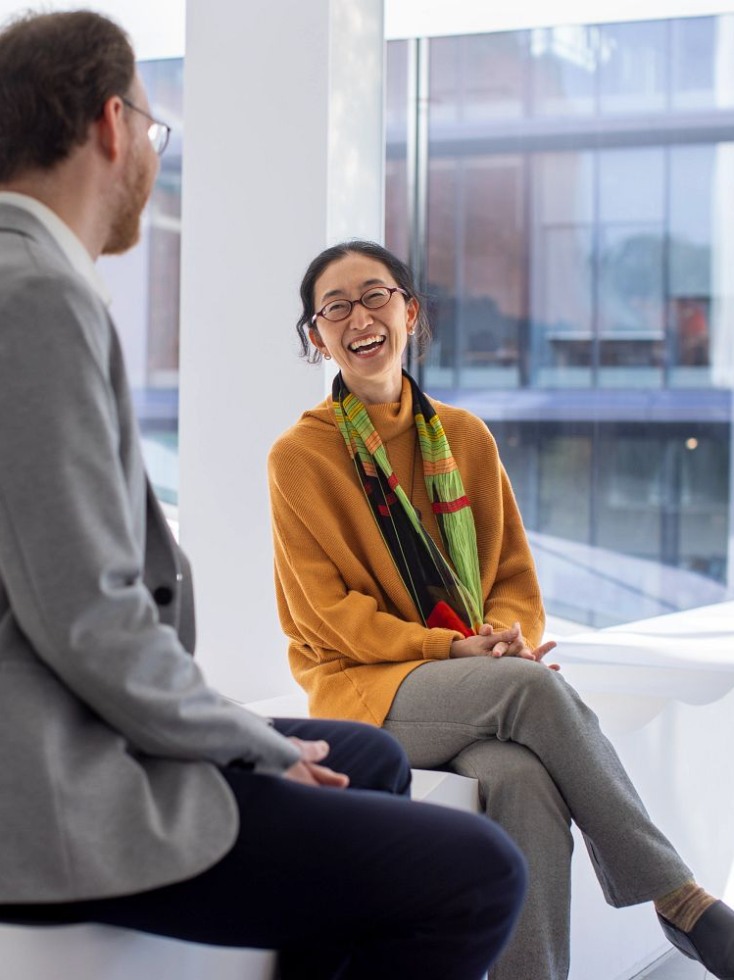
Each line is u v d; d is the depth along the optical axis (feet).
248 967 5.08
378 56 11.19
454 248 28.14
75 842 3.87
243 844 4.28
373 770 5.52
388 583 7.79
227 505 11.30
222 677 11.41
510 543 8.39
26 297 3.97
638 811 6.66
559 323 28.55
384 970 4.50
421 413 8.21
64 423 3.93
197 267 11.33
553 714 6.71
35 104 4.36
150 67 27.22
